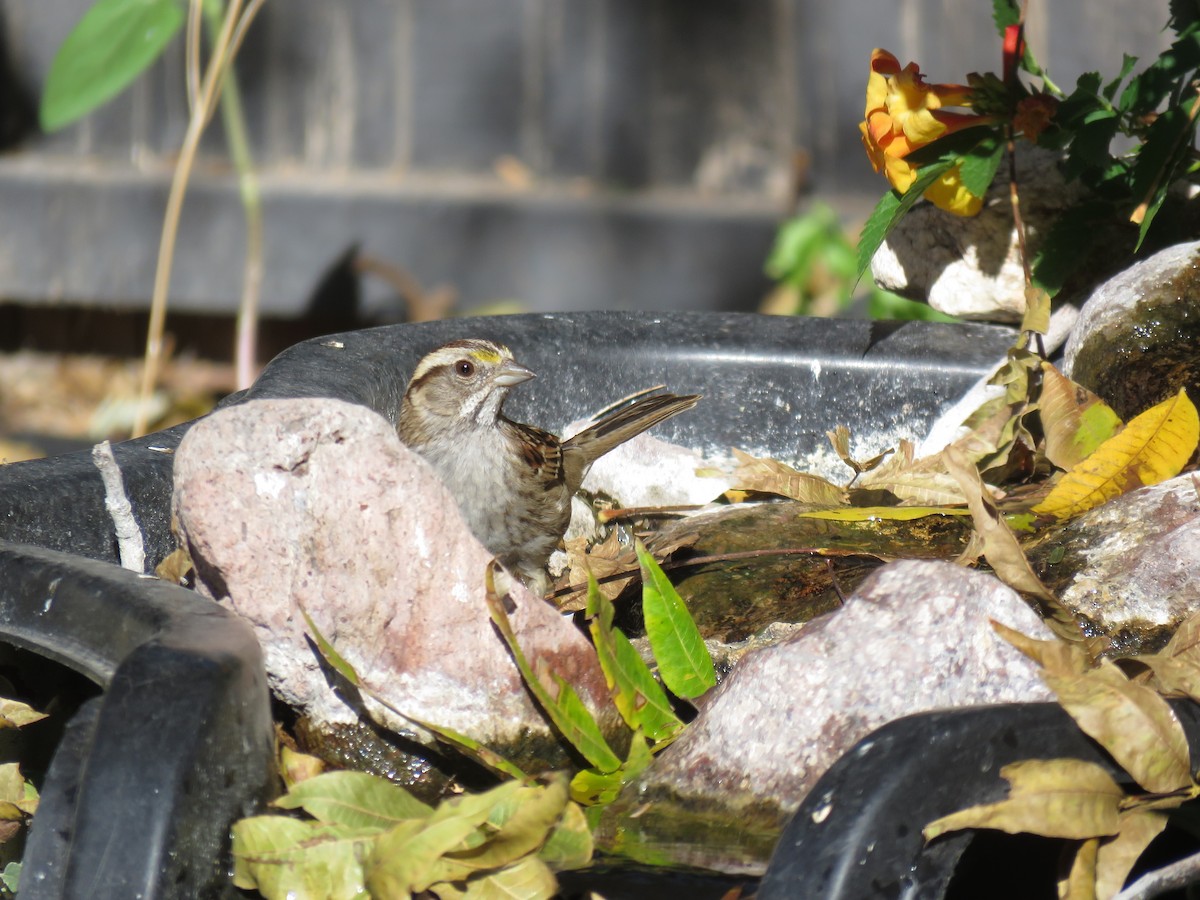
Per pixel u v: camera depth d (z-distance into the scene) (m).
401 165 9.34
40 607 2.79
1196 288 3.97
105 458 3.67
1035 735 2.35
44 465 3.67
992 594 2.79
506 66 9.18
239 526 2.97
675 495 4.87
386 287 9.38
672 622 3.19
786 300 9.00
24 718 3.22
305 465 2.97
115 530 3.64
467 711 3.01
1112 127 4.03
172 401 9.36
